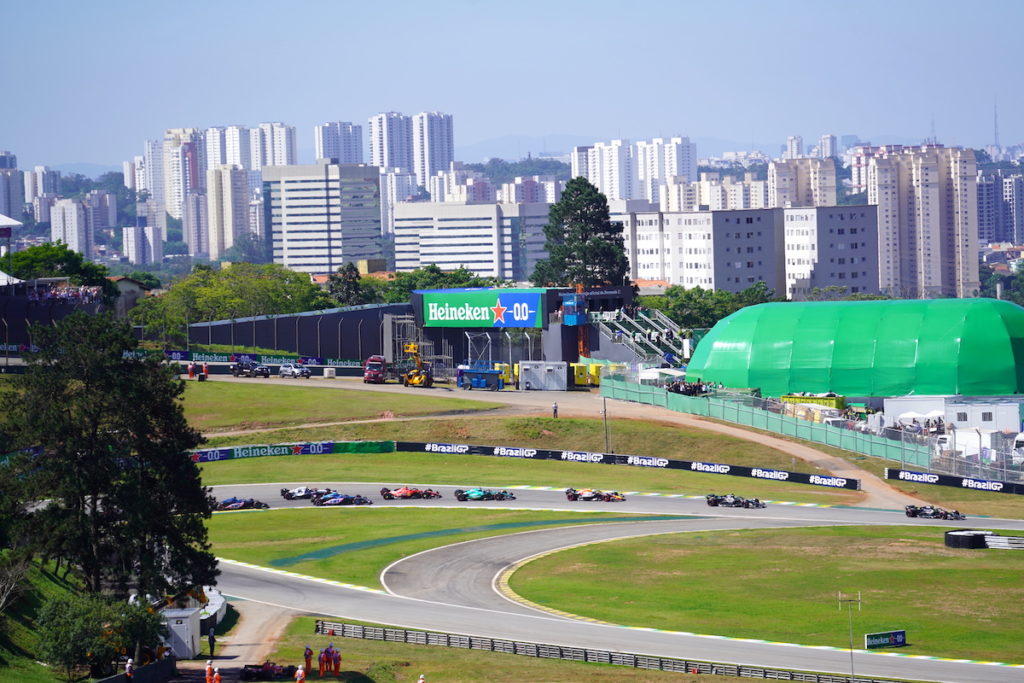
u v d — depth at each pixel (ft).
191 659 370.12
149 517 379.96
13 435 386.32
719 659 364.58
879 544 513.45
